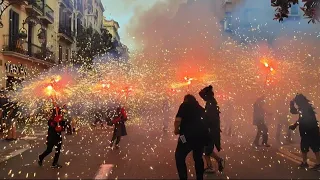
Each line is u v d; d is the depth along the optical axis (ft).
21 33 88.33
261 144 45.44
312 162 32.96
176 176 27.50
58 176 27.68
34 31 106.01
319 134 30.55
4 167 31.37
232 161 33.76
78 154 38.91
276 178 26.66
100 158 36.22
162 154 38.68
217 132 29.25
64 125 32.14
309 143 30.40
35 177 27.27
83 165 32.37
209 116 29.22
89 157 36.91
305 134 30.53
